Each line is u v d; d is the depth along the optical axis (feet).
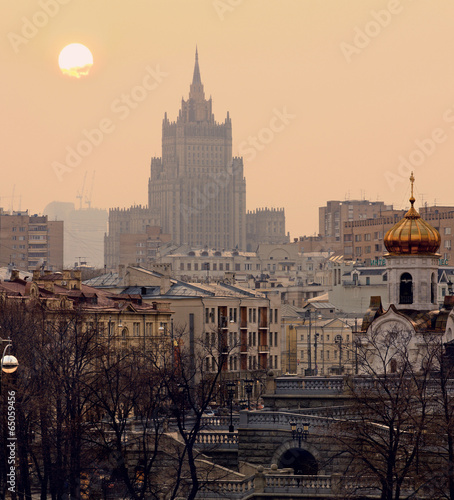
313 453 409.28
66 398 436.76
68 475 416.67
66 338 491.31
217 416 486.79
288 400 446.60
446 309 511.81
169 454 412.16
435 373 442.09
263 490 390.01
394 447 371.35
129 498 412.98
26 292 607.78
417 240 522.06
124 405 468.34
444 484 371.35
